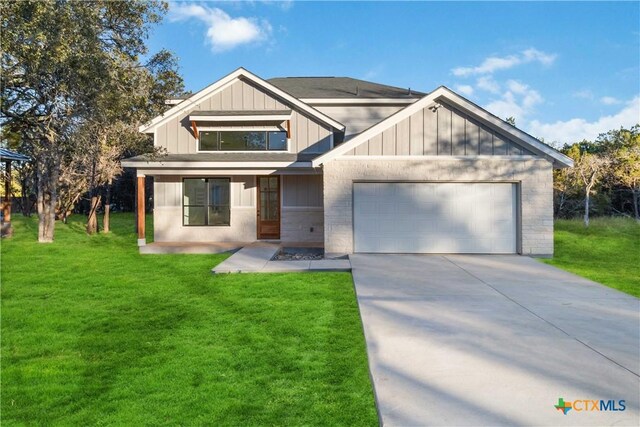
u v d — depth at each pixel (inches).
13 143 730.2
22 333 219.9
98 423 132.0
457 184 461.1
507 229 460.8
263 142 600.7
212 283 335.3
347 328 222.5
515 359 168.9
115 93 531.5
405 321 220.8
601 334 199.2
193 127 585.9
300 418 133.6
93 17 493.4
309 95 694.5
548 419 124.0
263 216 605.6
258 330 220.2
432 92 448.8
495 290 291.3
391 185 464.8
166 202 601.0
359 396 148.6
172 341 205.5
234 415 135.6
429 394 139.8
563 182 788.6
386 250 465.4
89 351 193.9
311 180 595.8
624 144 793.6
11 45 449.7
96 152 625.0
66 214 979.9
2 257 470.9
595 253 479.8
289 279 347.9
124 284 335.9
